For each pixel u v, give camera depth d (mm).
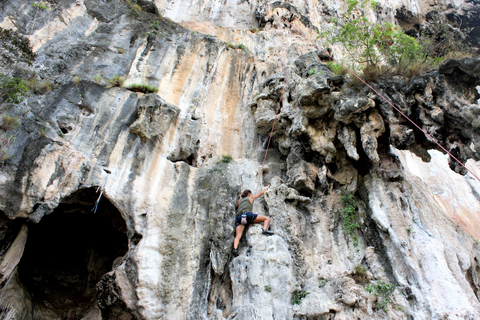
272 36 12953
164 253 6980
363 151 8523
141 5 12375
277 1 14570
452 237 7750
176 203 7754
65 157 7203
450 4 20328
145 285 6488
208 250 7176
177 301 6547
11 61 8352
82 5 11047
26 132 7195
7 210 6426
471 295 6605
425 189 10086
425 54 8789
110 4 11625
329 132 8398
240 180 8602
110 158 7773
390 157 8641
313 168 8508
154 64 10281
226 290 6863
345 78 8555
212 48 11289
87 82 8867
